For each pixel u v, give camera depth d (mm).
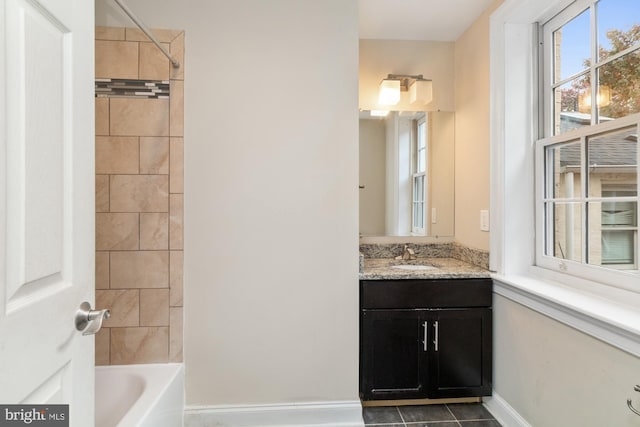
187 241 1715
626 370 1087
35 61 622
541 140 1749
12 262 563
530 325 1547
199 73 1706
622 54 1307
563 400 1354
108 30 1679
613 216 1343
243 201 1729
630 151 1263
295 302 1750
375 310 1777
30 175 608
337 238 1763
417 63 2383
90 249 803
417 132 2393
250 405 1727
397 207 2385
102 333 1704
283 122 1738
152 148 1703
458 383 1816
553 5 1622
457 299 1815
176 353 1714
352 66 1758
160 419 1449
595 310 1199
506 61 1797
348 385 1765
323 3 1743
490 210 1901
